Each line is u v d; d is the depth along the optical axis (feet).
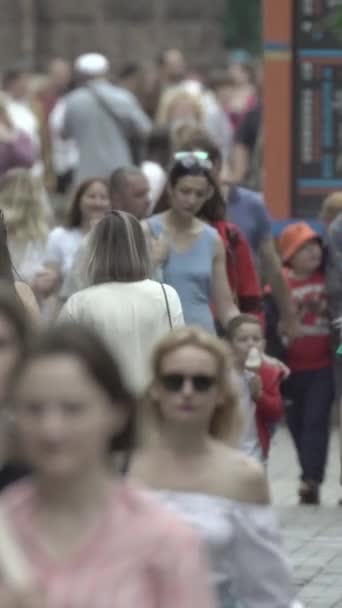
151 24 250.16
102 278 57.06
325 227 88.22
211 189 69.51
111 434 29.22
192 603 27.63
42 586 26.86
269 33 107.04
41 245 89.35
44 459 27.63
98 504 28.09
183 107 130.11
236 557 37.50
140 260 57.26
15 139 115.65
